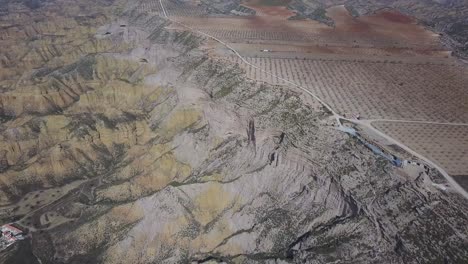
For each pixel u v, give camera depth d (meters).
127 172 145.12
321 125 137.50
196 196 120.12
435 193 109.06
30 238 125.25
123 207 124.19
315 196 111.38
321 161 117.69
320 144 126.31
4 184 144.75
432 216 102.56
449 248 95.19
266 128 134.62
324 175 112.06
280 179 117.12
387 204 105.50
